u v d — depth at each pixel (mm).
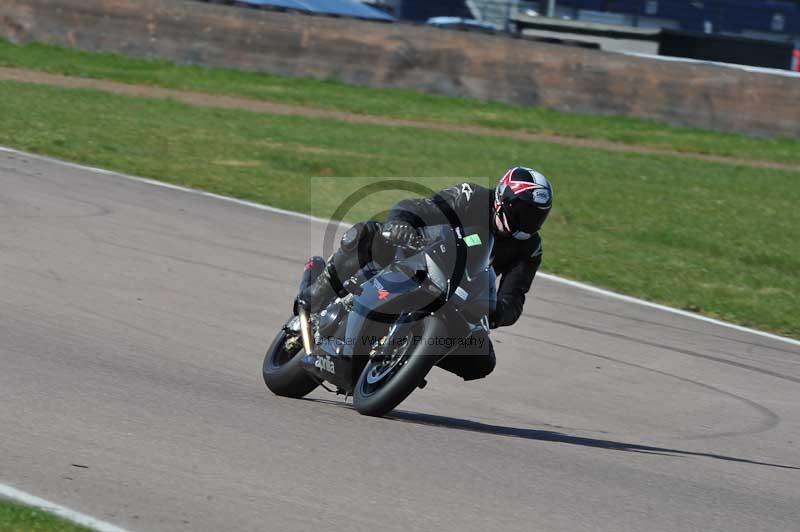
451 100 77250
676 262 43281
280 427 18969
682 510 17047
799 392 27969
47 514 13766
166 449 16906
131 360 22703
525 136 71438
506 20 119750
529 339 29672
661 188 58906
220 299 29391
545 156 64125
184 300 28750
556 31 110188
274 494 15438
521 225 19141
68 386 19812
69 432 17203
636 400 25578
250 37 78812
